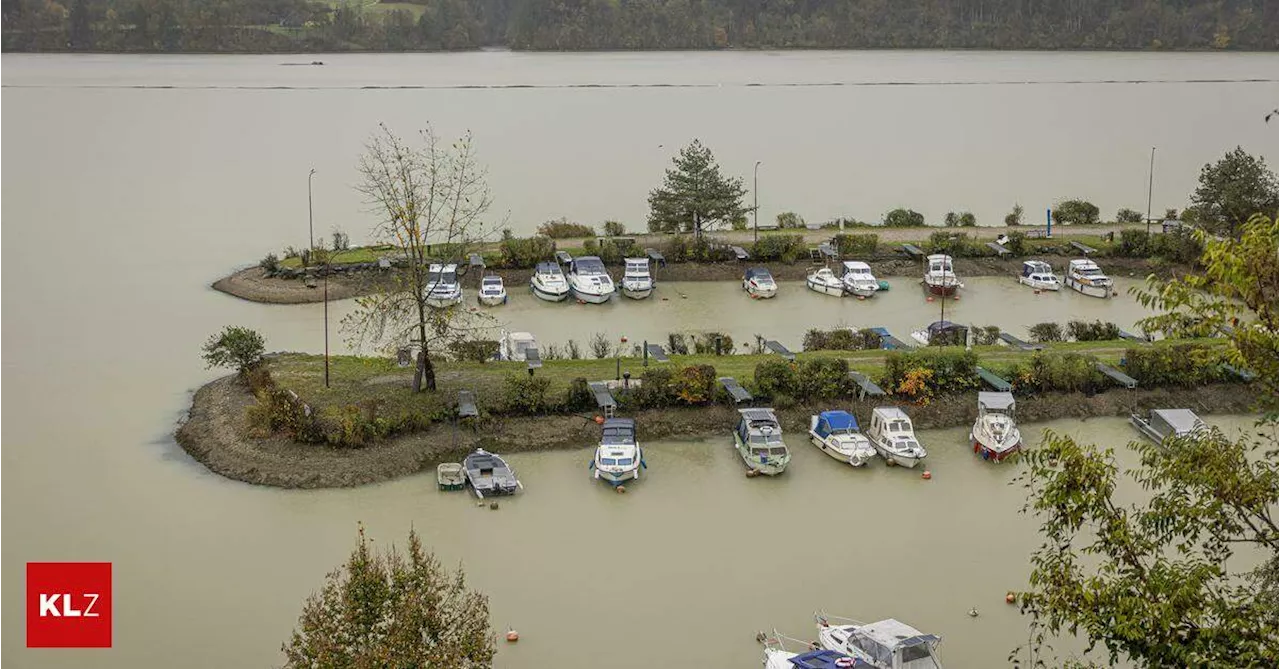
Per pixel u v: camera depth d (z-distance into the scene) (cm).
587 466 4784
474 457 4622
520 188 12756
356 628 2750
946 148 16125
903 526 4272
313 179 13325
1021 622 3606
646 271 7675
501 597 3756
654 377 5247
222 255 8950
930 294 7688
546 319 7075
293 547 4103
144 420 5262
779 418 5200
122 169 13975
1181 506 2148
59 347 6375
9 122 18812
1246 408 5328
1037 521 4294
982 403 4991
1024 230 9081
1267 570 2223
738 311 7312
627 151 15875
